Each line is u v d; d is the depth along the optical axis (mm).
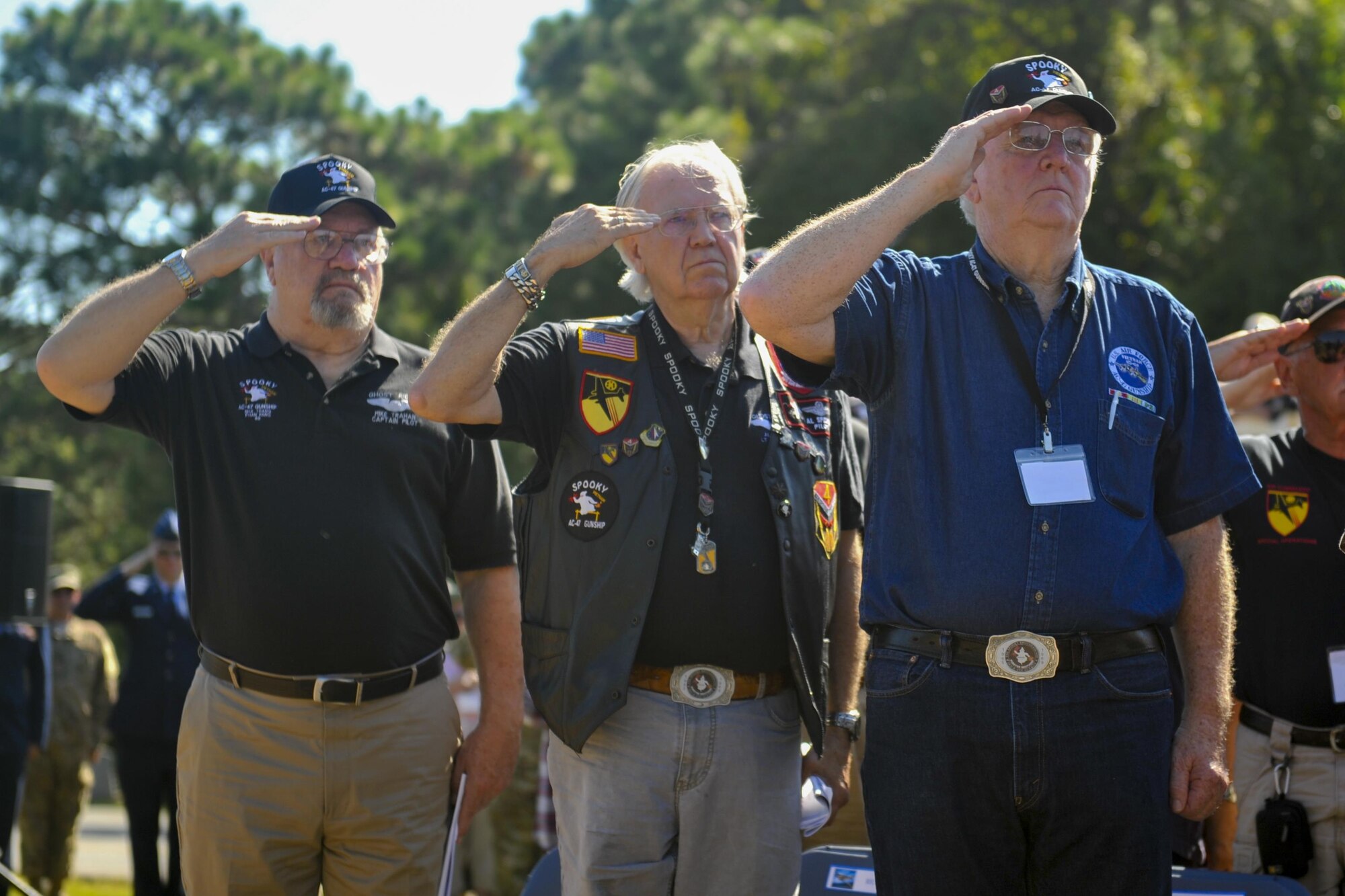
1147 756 2797
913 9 20359
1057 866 2840
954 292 2947
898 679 2838
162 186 21500
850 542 3682
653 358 3455
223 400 3766
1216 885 3549
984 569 2766
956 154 2754
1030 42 18734
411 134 23094
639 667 3312
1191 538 3016
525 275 3186
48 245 21250
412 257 20219
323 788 3672
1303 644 4074
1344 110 18109
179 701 7602
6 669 7379
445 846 3885
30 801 8789
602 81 24781
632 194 3586
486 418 3295
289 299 3834
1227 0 18812
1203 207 17594
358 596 3682
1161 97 18234
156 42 21969
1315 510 4109
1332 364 4062
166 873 10008
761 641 3322
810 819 3502
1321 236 16953
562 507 3387
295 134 22578
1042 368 2861
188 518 3764
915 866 2820
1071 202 2902
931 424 2887
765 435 3418
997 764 2768
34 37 22047
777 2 27797
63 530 24797
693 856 3305
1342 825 4055
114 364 3539
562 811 3445
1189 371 3010
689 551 3291
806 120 20906
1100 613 2762
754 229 18484
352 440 3750
